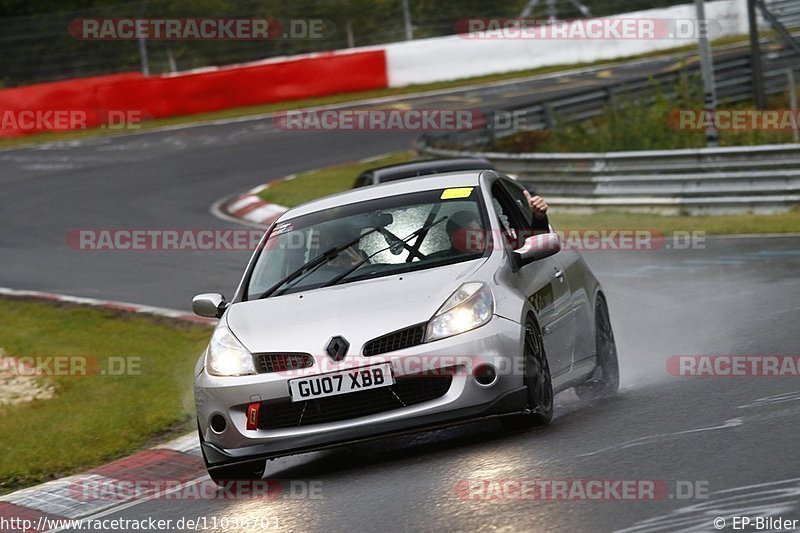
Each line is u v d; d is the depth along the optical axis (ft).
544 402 74.69
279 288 79.46
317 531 58.70
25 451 93.50
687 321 119.65
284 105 421.59
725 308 123.95
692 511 52.01
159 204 265.95
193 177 303.07
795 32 363.56
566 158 229.86
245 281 82.38
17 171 331.57
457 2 462.60
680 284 145.07
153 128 398.62
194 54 438.40
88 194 286.05
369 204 85.05
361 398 70.33
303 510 64.13
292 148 341.00
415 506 59.77
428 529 54.90
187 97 418.72
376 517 59.11
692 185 212.02
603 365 91.15
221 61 442.50
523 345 71.97
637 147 278.87
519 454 67.92
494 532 52.70
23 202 281.33
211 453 73.15
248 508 67.72
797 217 193.67
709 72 236.02
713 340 106.83
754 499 52.54
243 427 71.87
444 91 419.95
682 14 466.29
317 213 86.07
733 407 73.77
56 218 255.70
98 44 424.46
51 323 150.51
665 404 78.38
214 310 82.64
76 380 118.11
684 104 305.53
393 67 439.22
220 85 421.18
